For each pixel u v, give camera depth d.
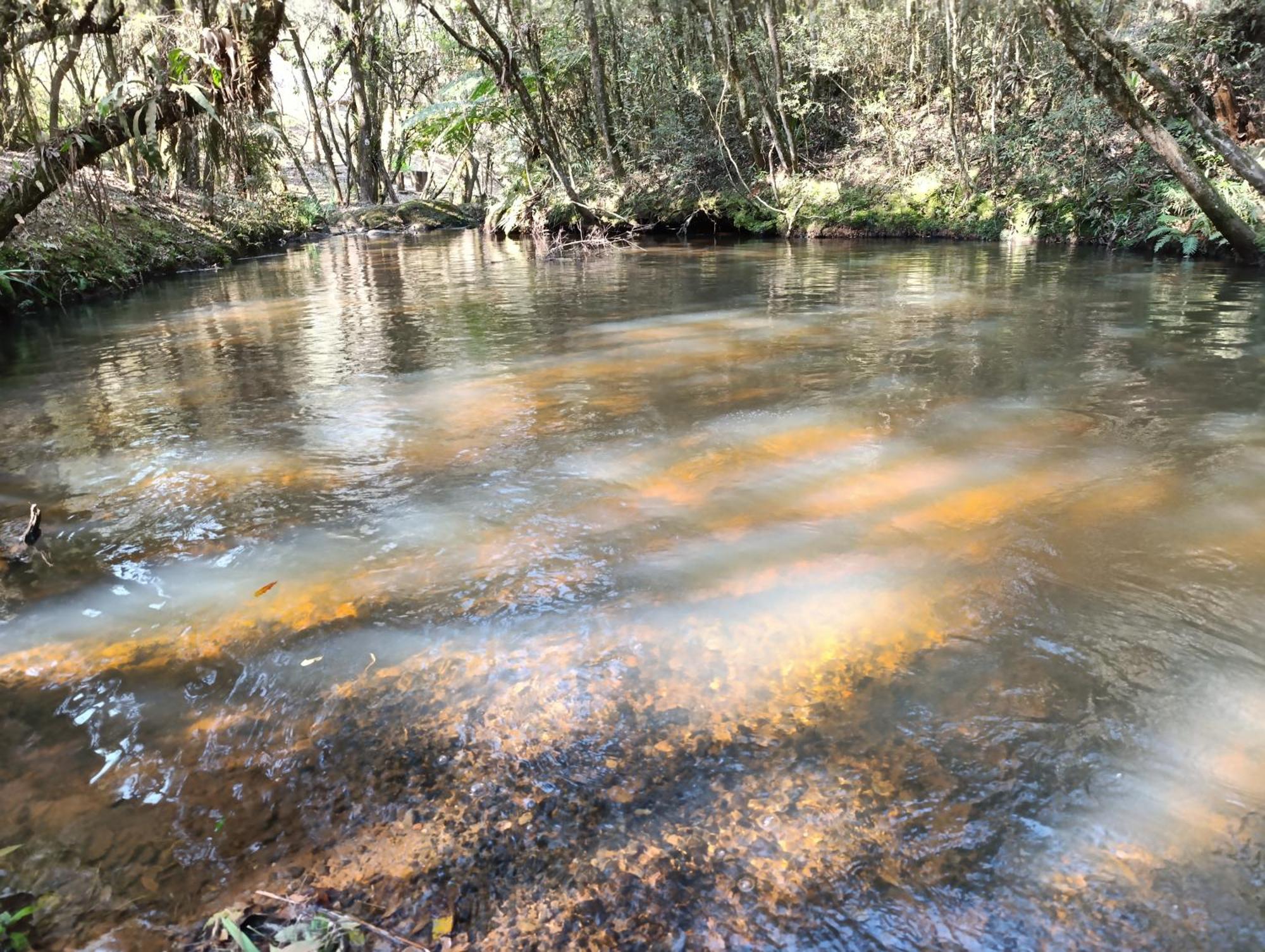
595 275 9.27
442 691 1.77
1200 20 9.69
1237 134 9.63
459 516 2.68
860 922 1.21
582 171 15.60
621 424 3.60
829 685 1.74
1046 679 1.73
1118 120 10.23
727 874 1.29
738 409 3.77
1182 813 1.38
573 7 15.05
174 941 1.19
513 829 1.40
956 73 11.70
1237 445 3.08
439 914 1.24
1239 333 5.03
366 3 20.52
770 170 14.22
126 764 1.56
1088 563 2.22
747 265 9.69
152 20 7.34
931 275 8.20
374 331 6.12
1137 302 6.21
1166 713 1.62
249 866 1.33
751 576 2.23
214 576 2.32
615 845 1.36
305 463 3.24
